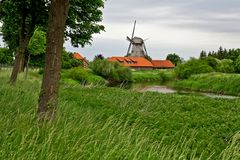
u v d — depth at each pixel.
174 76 127.50
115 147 8.64
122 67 99.19
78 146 8.87
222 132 15.05
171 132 13.85
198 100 27.19
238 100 28.67
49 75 11.85
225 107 24.03
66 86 33.16
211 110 21.91
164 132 13.62
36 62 62.28
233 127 16.17
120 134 10.21
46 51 12.02
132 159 8.66
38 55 62.00
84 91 29.17
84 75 74.62
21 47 27.88
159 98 26.83
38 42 48.47
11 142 8.31
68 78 73.06
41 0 27.30
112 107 19.00
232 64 139.12
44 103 11.73
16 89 18.61
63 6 11.87
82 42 30.16
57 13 11.84
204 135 13.83
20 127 9.61
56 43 11.89
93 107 18.94
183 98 28.00
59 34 11.91
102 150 8.81
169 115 18.64
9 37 38.78
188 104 24.02
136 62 163.12
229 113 20.78
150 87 80.00
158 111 19.84
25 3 26.97
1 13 29.34
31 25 28.14
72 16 27.70
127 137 10.12
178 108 22.03
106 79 94.88
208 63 130.50
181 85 94.69
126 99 21.25
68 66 93.06
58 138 8.74
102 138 9.83
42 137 9.30
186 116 18.64
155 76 129.12
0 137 8.54
